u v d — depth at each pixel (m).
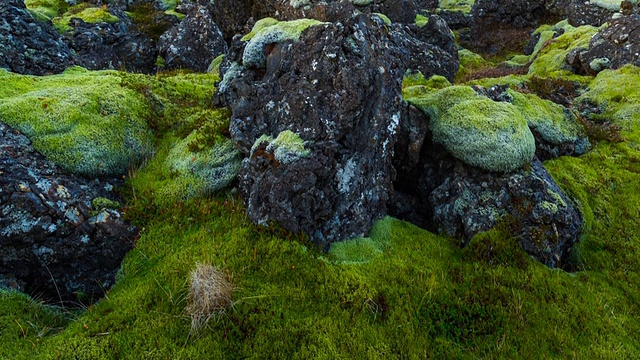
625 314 6.74
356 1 22.91
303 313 5.83
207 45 20.52
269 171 7.09
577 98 14.54
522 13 30.66
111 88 9.90
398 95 8.12
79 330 5.50
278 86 7.99
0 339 5.33
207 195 8.06
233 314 5.64
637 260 7.91
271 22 14.80
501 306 6.29
